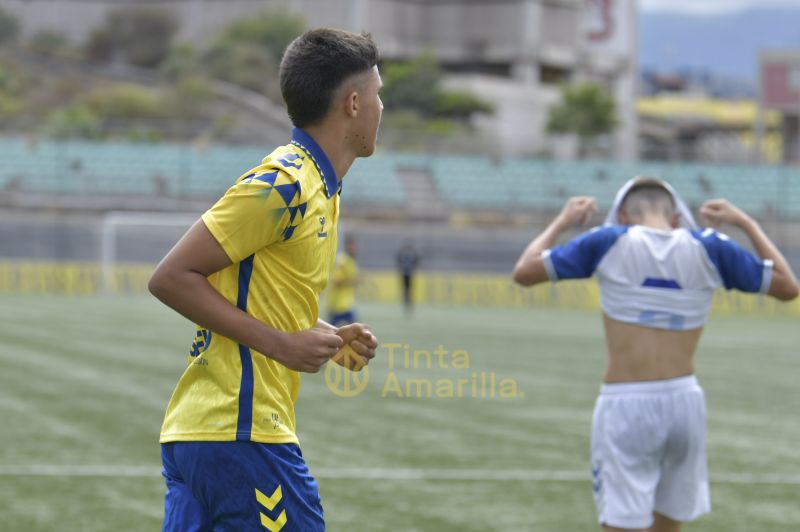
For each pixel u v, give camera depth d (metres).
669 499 12.32
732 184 116.50
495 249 100.00
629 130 191.88
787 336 60.78
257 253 8.09
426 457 23.22
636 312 12.07
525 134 177.88
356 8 178.25
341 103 8.30
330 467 21.97
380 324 60.44
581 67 193.00
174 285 7.84
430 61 162.75
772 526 17.84
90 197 105.06
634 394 12.01
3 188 104.69
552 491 20.09
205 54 163.25
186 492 8.40
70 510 17.92
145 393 31.86
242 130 122.25
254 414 8.15
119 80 163.50
